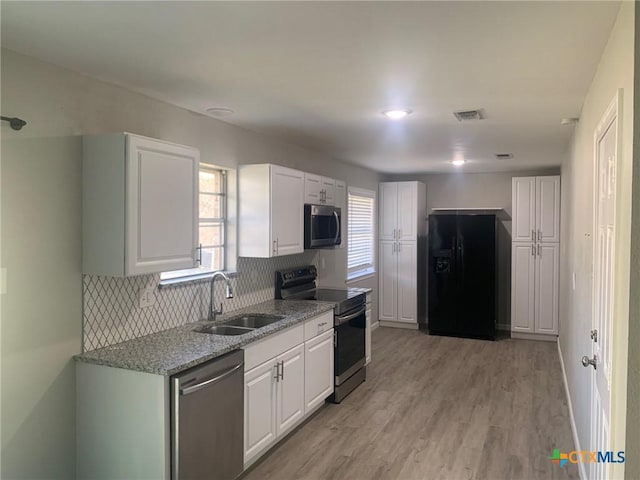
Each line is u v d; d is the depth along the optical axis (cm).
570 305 398
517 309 638
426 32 192
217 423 252
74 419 243
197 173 284
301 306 388
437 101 296
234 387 266
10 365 216
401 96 285
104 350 254
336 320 405
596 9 168
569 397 389
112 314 264
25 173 220
